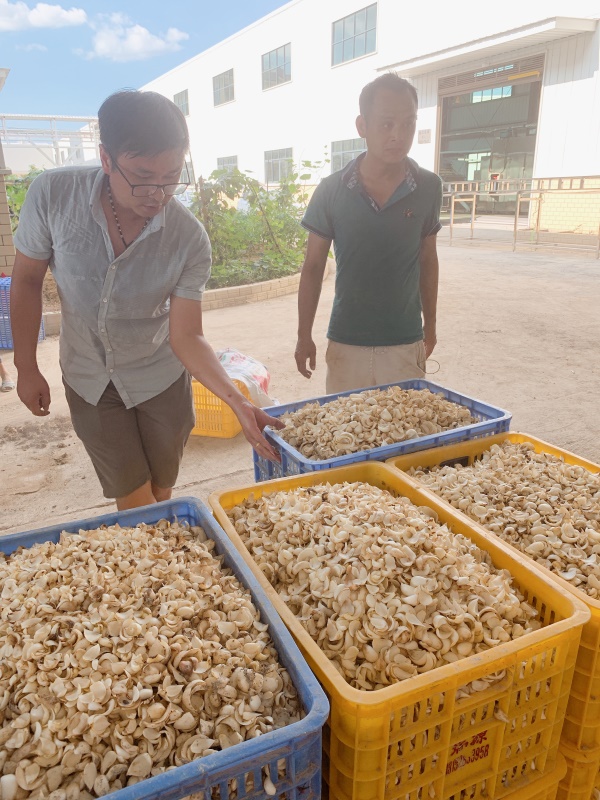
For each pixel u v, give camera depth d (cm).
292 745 112
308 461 221
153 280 203
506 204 1916
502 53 1481
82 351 216
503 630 146
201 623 139
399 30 1695
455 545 171
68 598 142
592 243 1355
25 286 209
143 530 178
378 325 296
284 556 167
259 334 719
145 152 160
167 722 120
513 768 149
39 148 3142
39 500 357
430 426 256
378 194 278
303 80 2038
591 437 420
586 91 1312
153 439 238
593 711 155
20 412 492
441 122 1750
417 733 127
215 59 2486
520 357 603
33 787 112
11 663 129
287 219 1102
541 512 194
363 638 142
